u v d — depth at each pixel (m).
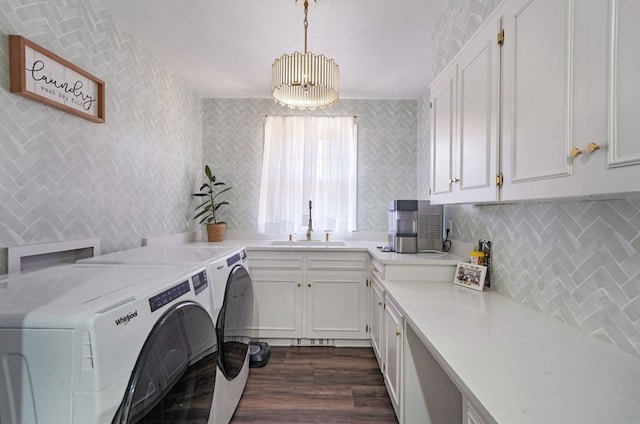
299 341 2.78
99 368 0.70
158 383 0.90
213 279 1.40
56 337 0.70
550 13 0.88
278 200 3.23
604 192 0.71
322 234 3.25
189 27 2.04
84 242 1.67
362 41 2.21
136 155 2.16
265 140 3.25
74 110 1.56
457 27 1.73
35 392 0.70
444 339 1.07
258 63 2.55
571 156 0.80
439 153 1.75
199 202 3.25
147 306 0.89
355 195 3.27
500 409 0.69
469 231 2.05
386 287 1.84
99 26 1.77
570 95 0.80
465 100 1.41
